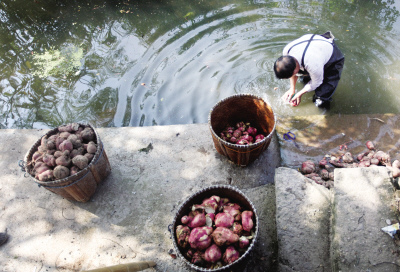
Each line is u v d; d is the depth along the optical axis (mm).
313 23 5320
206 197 2613
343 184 2533
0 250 2764
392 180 2533
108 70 4883
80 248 2750
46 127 4207
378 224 2262
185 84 4562
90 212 2986
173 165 3295
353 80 4266
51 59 5102
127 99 4461
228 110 3357
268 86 4367
